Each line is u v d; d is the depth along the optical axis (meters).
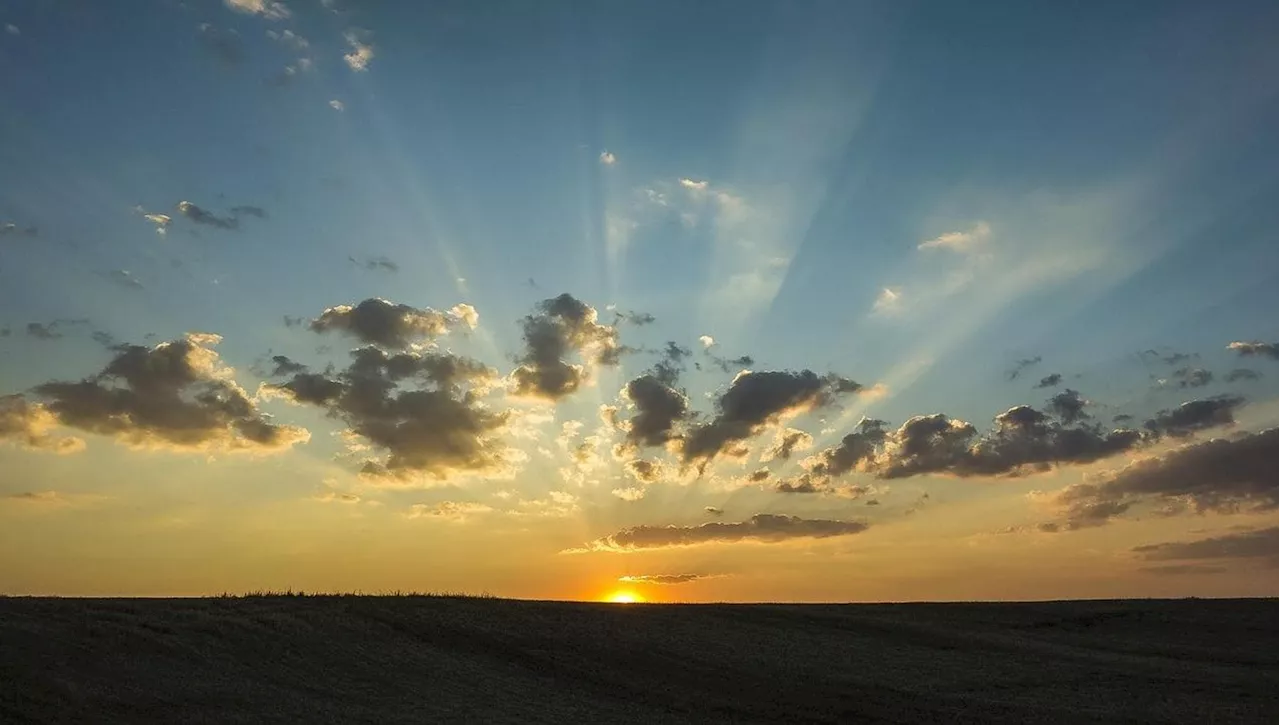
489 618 59.81
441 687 45.00
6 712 32.72
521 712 42.25
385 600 61.28
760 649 59.47
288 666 44.38
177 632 45.59
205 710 36.62
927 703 48.22
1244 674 58.00
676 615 68.38
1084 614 78.19
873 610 77.62
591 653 54.62
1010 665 59.06
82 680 37.25
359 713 39.12
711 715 44.91
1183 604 83.25
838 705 47.28
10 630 40.78
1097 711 47.22
